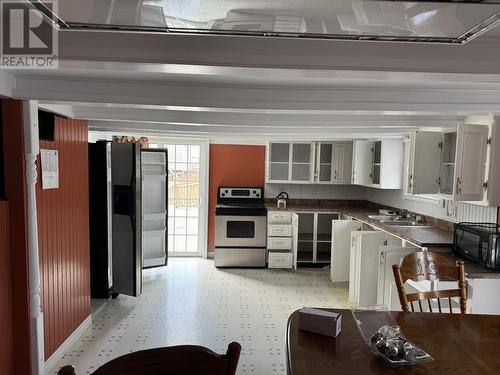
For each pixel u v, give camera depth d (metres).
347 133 4.23
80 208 3.28
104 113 3.04
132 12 1.06
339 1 0.99
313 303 4.27
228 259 5.62
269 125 3.22
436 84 2.20
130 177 4.04
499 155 3.02
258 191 6.16
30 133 2.27
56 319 2.84
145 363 0.94
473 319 1.79
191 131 4.14
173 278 5.13
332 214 5.98
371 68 1.59
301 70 1.60
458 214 3.80
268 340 3.33
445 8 1.02
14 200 2.29
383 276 3.52
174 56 1.54
